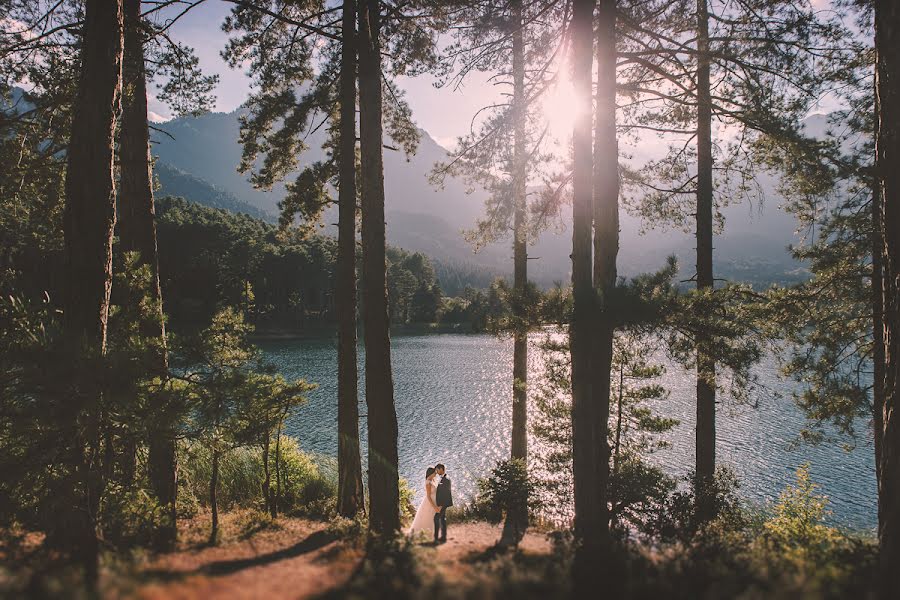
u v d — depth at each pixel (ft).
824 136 31.83
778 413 106.22
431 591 12.34
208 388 23.73
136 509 24.45
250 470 44.91
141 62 32.48
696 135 38.04
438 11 34.24
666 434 86.58
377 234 30.19
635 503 34.60
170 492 30.81
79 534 19.57
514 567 16.43
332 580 16.89
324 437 85.71
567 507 44.11
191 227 280.72
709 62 30.40
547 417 43.16
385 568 16.01
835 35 28.17
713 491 34.09
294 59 40.16
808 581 12.40
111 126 23.07
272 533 28.14
